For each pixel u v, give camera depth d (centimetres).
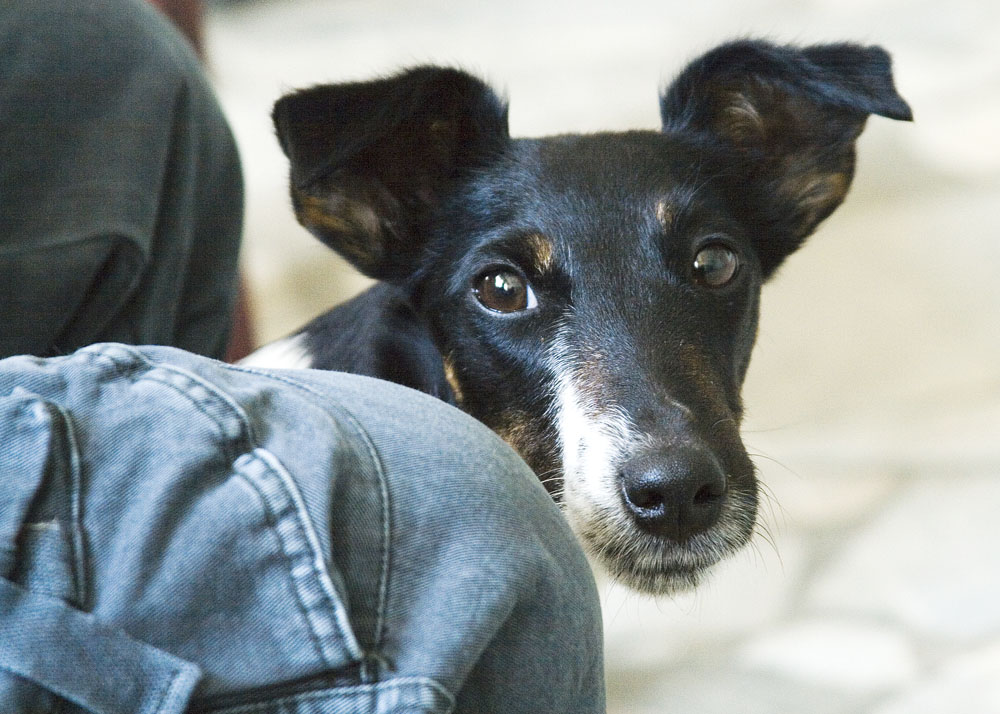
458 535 85
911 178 657
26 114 166
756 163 241
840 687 346
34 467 77
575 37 873
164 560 76
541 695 90
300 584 77
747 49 229
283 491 79
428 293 225
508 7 962
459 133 227
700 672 357
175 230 183
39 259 155
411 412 95
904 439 469
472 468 90
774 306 561
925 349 527
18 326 155
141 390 83
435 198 228
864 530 420
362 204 227
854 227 620
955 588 387
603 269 201
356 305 234
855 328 543
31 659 71
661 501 175
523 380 203
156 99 179
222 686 75
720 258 212
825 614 381
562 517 100
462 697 87
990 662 350
